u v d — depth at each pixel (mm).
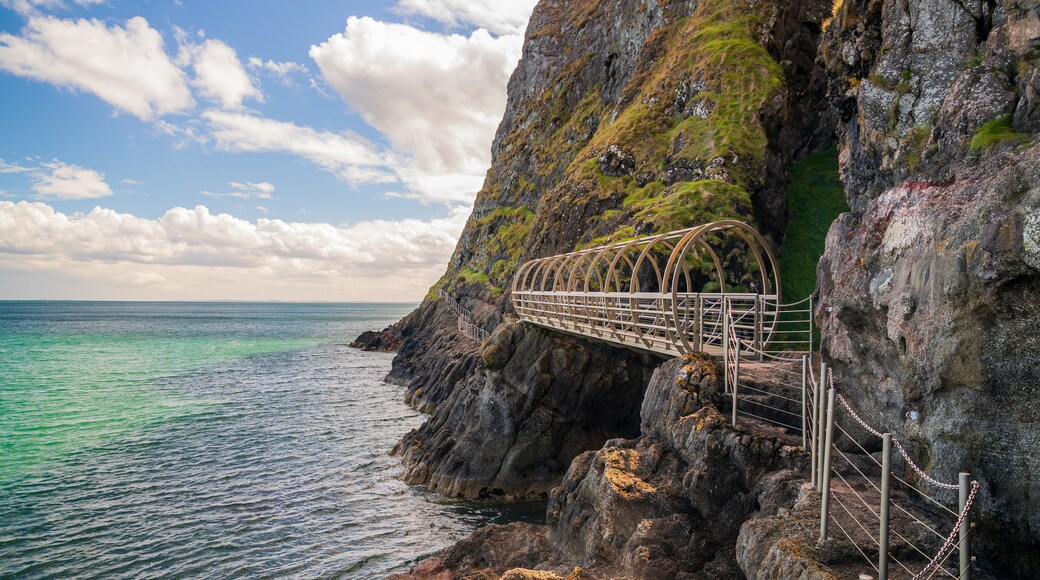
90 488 30844
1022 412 8547
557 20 104375
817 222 37562
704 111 43562
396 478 32812
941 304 9633
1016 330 8539
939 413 9945
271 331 174375
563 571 15172
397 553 23297
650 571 13062
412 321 90000
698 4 58281
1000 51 12742
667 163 43688
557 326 30094
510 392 30797
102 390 62844
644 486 15500
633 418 30875
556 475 30266
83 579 21219
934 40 15234
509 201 85062
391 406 54719
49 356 98062
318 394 61188
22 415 49500
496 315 57594
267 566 22219
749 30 47781
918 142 14742
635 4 69812
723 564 13062
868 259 12250
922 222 10688
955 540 9039
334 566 22203
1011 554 8734
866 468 12383
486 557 18734
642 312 22766
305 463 35750
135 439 41438
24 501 28781
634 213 40594
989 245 8656
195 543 24141
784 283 33406
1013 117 11945
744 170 37688
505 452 30328
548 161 79812
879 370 12469
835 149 42438
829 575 8641
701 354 18484
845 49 19062
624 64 69938
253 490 30703
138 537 24703
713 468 14539
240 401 56812
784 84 43062
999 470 8828
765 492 13117
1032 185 8266
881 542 8172
